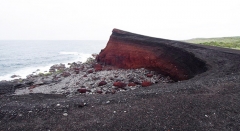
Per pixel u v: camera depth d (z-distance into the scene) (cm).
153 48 2567
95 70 2992
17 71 4178
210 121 616
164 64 2230
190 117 648
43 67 4775
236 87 927
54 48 13525
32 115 721
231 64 1553
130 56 2816
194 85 1008
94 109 762
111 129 591
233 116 641
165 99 827
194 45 2481
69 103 843
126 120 647
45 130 600
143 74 2312
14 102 919
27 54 8494
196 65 1794
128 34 3319
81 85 2089
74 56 7619
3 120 687
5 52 9275
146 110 722
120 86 1836
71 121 657
